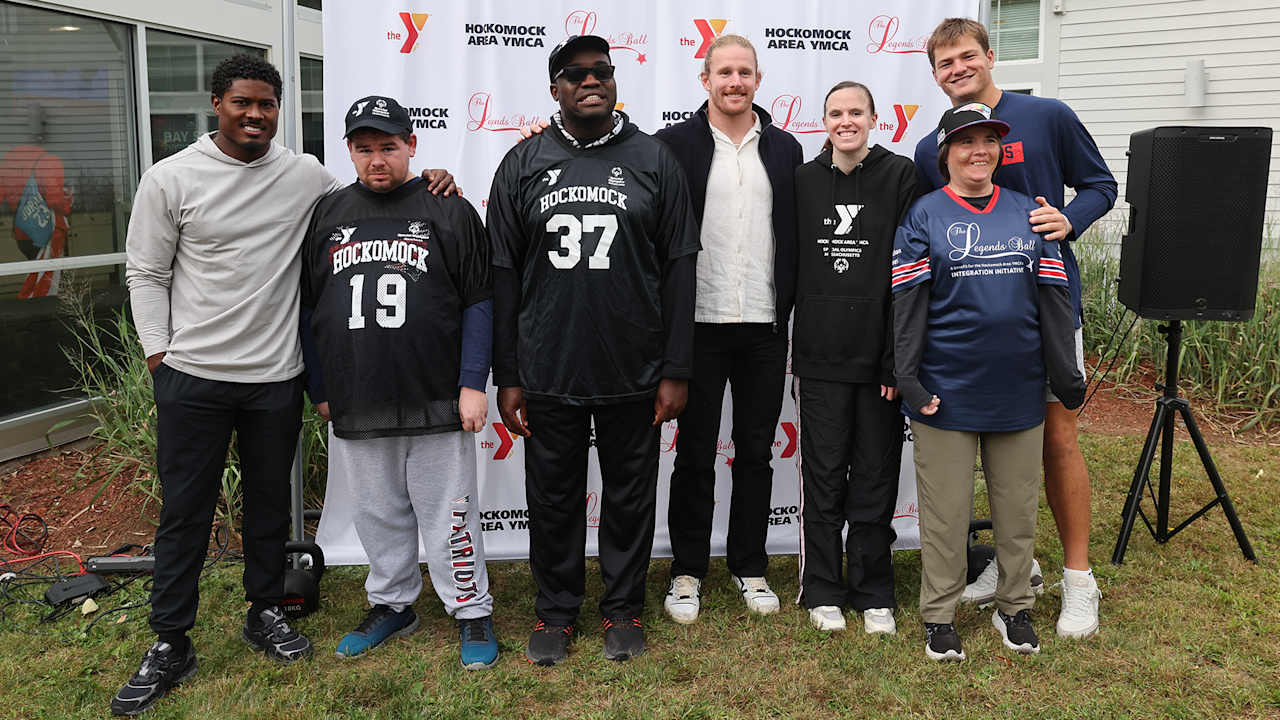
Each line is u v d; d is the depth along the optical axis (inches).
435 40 130.5
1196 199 136.5
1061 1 342.0
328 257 105.4
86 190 197.8
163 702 101.6
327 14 127.4
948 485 108.5
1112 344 243.6
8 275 181.8
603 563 114.9
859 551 118.6
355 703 101.7
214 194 101.0
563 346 104.9
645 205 104.0
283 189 106.0
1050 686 103.6
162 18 208.7
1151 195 137.8
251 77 99.3
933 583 110.6
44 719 99.1
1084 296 254.7
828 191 113.9
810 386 117.3
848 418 116.4
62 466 179.8
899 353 107.2
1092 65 343.0
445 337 105.8
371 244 104.2
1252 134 135.1
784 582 135.3
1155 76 333.1
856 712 99.7
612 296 103.6
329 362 105.4
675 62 135.4
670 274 106.7
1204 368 226.8
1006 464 108.7
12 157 181.9
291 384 108.4
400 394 104.7
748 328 118.0
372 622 115.5
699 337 117.6
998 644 112.9
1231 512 137.6
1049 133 114.6
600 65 100.9
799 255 116.1
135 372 163.9
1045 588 128.7
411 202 106.2
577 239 103.0
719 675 107.5
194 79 222.4
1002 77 359.3
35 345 187.9
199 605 124.8
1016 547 110.2
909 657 109.9
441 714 99.3
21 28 181.8
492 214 107.3
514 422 109.9
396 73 129.7
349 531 138.4
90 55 196.1
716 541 145.7
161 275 102.7
